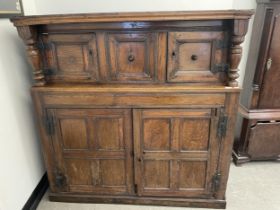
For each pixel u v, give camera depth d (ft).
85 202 5.11
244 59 6.10
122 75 4.17
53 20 3.64
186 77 4.09
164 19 3.55
